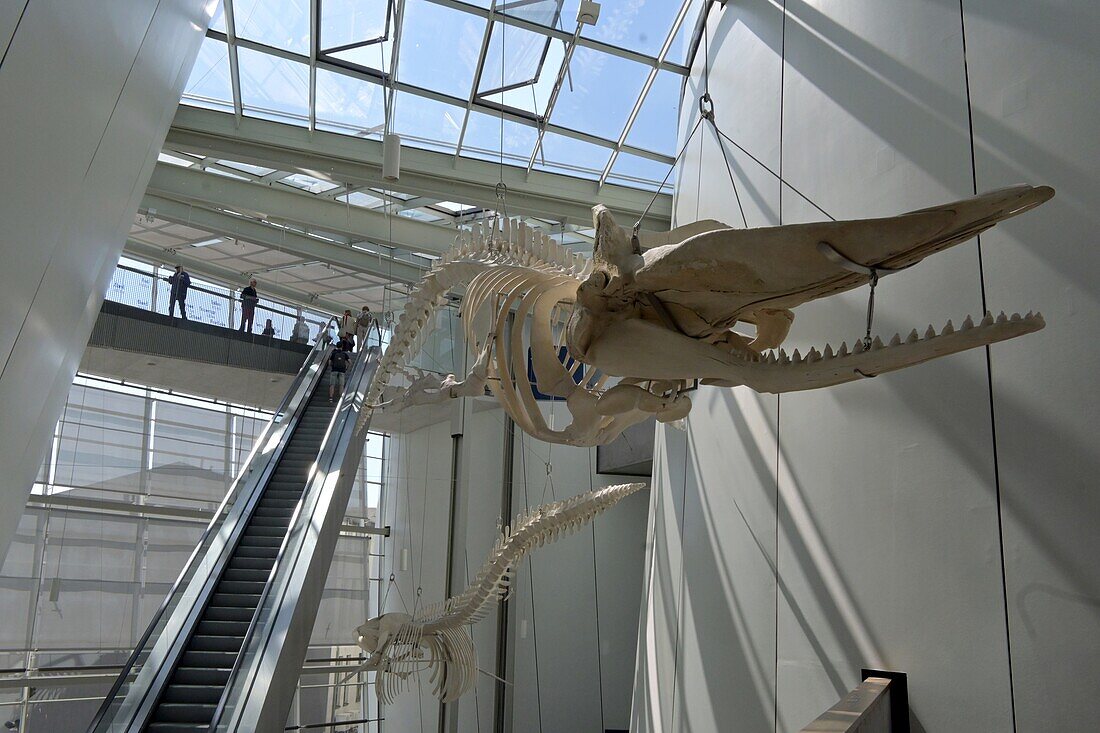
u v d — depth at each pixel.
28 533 9.54
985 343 2.50
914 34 5.02
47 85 3.41
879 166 5.26
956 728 4.17
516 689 14.21
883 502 4.93
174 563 10.92
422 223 14.43
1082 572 3.52
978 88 4.41
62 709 9.37
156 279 11.83
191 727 6.89
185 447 11.58
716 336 3.59
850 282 2.86
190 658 7.82
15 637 9.17
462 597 9.52
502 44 10.59
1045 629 3.68
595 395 4.65
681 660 8.43
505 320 5.43
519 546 9.12
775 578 6.25
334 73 10.94
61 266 4.13
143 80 5.08
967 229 2.46
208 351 12.19
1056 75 3.89
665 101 11.30
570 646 14.27
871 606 4.95
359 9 10.20
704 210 8.94
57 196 3.80
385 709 14.36
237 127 11.34
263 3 9.91
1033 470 3.83
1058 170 3.83
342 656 13.90
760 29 7.57
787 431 6.24
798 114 6.52
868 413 5.16
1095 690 3.41
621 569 14.54
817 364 2.88
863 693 4.13
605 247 3.68
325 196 13.66
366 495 14.70
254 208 13.13
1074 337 3.66
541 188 12.50
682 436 9.28
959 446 4.33
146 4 4.83
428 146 12.04
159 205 13.06
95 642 9.85
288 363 13.36
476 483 15.62
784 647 6.00
